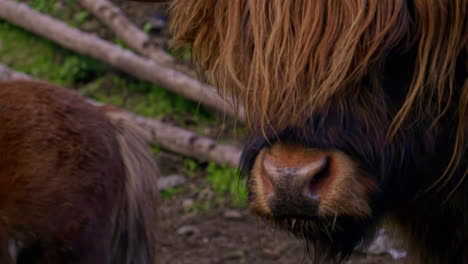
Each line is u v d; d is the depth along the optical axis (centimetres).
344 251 261
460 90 246
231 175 700
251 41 249
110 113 481
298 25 237
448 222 276
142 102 793
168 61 801
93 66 834
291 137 235
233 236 632
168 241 627
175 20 286
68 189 436
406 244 300
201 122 762
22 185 428
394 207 262
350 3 233
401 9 233
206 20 271
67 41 830
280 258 599
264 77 238
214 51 272
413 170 249
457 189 264
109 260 457
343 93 235
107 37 862
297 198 228
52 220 433
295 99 236
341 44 232
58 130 440
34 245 435
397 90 240
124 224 468
